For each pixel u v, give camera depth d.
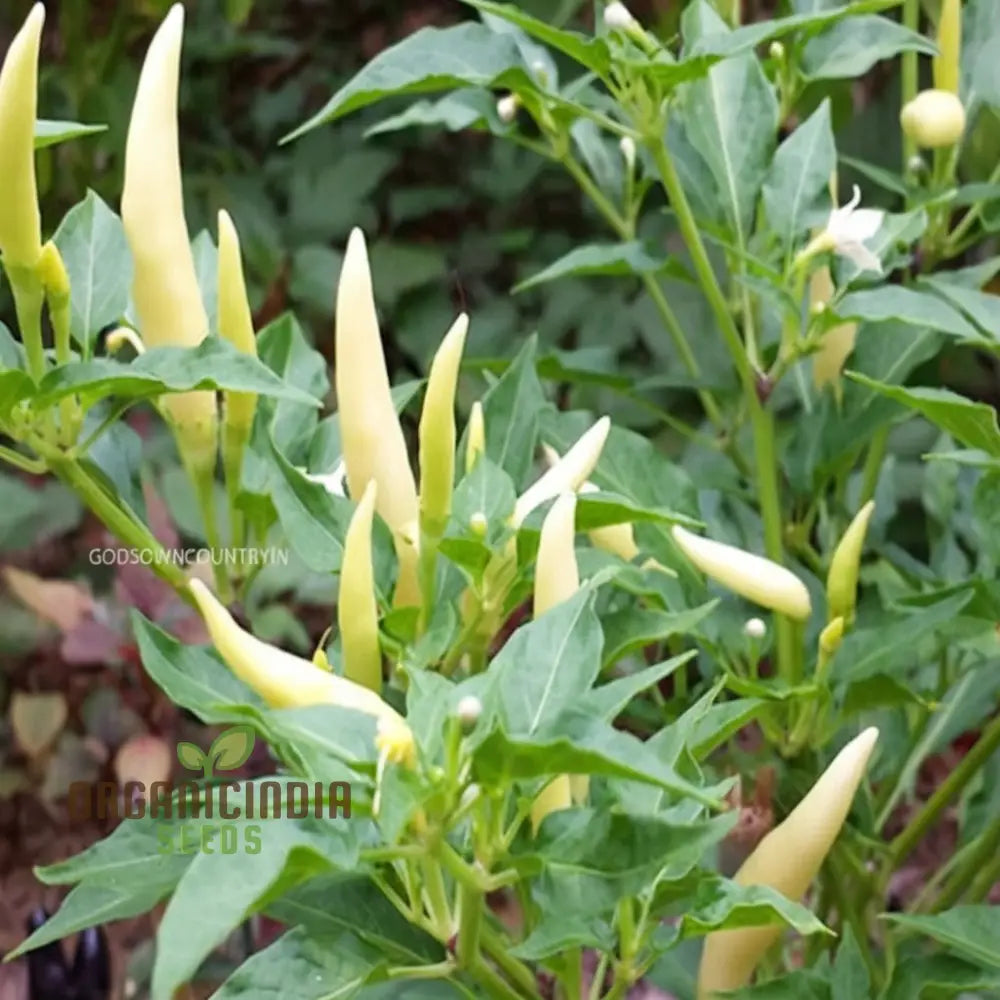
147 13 1.39
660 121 0.78
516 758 0.62
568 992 0.69
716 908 0.66
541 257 1.50
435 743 0.64
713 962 0.73
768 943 0.72
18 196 0.68
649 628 0.71
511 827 0.65
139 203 0.72
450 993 0.75
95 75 1.38
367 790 0.64
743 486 0.92
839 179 1.26
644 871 0.64
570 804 0.68
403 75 0.77
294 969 0.67
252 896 0.60
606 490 0.79
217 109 1.53
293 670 0.65
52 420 0.71
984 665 0.87
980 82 0.87
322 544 0.71
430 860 0.66
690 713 0.68
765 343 0.88
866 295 0.79
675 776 0.61
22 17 1.40
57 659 1.15
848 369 0.84
